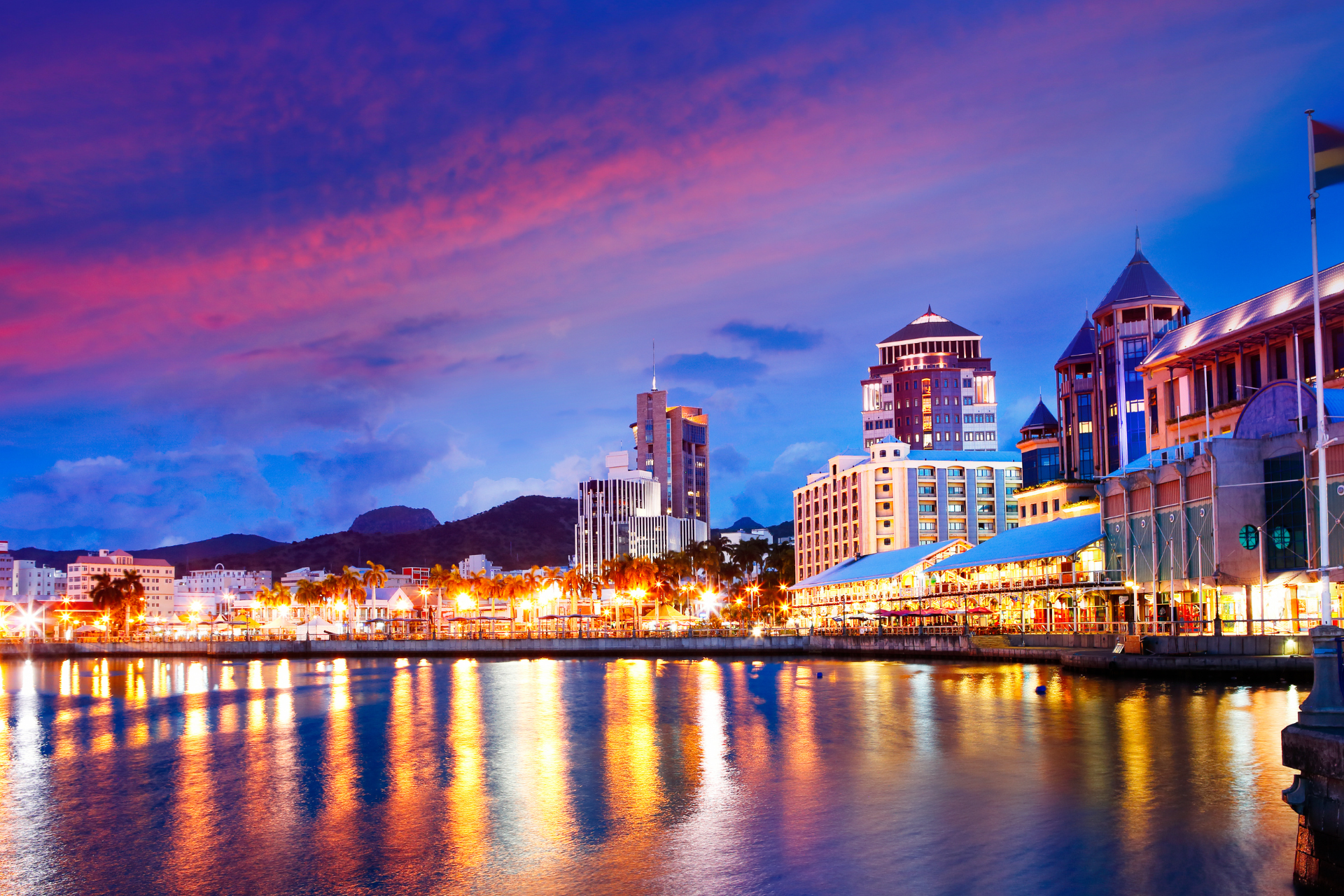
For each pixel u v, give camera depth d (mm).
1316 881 21469
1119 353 173125
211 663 140125
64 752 53500
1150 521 99062
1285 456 84938
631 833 31891
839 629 140375
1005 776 38656
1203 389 130875
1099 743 45312
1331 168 41875
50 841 33281
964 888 25094
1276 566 84562
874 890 25203
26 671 129625
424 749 50719
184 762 48969
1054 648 93062
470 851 30328
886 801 35156
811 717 59344
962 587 137375
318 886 27500
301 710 71500
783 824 32375
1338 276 107125
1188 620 91375
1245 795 33531
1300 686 67750
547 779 41562
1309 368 112375
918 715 58375
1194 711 55219
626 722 59656
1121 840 28500
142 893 27578
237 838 33031
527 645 141500
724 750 47812
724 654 133500
